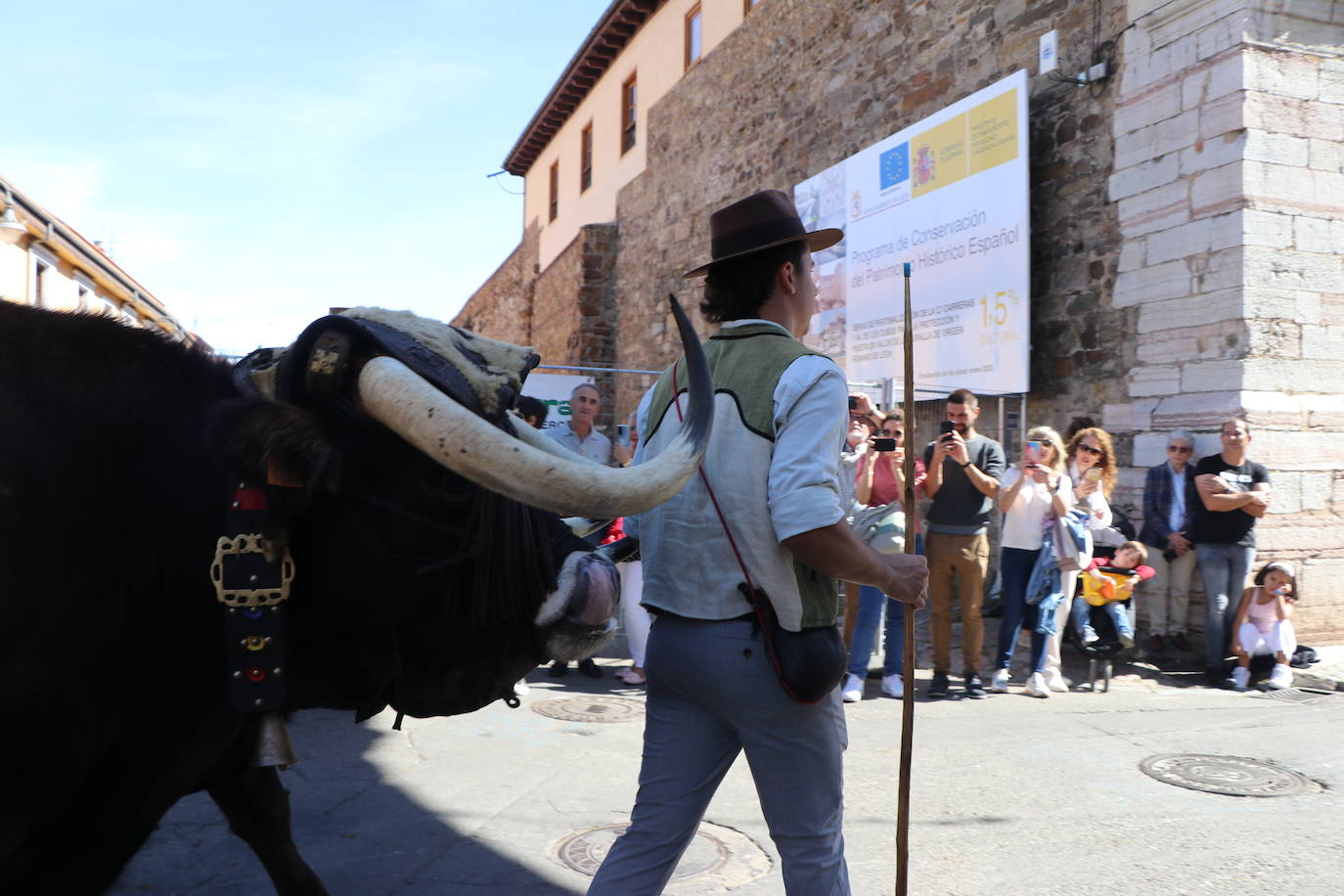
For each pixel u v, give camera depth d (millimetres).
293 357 1752
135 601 1664
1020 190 9180
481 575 1771
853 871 3602
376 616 1789
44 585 1565
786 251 2195
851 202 12055
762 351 2053
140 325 1869
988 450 6633
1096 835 3955
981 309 9688
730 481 1988
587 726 5562
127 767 1747
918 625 8984
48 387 1647
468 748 5102
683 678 2045
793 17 14203
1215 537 7074
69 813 1735
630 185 20484
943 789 4523
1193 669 7352
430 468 1782
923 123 10617
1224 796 4453
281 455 1623
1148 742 5359
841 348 12219
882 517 6379
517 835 3924
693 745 2102
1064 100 9094
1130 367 8328
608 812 4195
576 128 24406
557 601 1795
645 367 19609
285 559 1712
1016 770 4836
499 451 1576
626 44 20969
